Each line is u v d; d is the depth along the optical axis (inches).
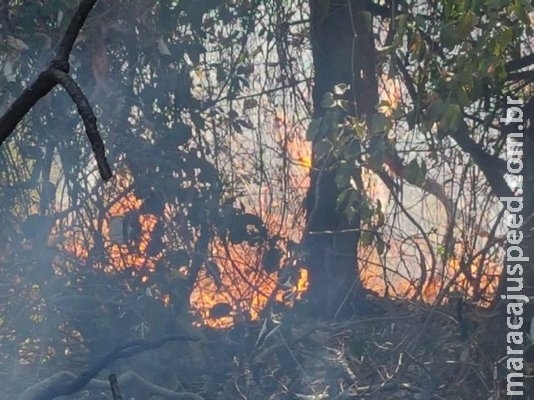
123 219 209.8
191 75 213.5
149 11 196.9
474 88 176.7
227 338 207.8
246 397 181.3
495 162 216.1
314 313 227.5
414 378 186.9
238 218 210.1
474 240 215.9
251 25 214.5
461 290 207.9
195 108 211.2
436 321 201.9
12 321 196.1
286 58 222.1
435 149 198.7
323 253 230.1
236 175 219.9
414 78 195.2
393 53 182.2
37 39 193.8
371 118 188.7
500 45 170.9
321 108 222.5
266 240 214.1
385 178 211.5
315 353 200.5
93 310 188.9
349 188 196.5
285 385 188.9
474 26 174.2
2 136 54.8
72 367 185.9
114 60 203.2
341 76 216.7
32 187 211.6
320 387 186.2
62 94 206.1
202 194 210.8
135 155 207.9
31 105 55.0
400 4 205.9
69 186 212.7
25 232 203.2
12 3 194.9
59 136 209.0
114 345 183.2
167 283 198.1
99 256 211.0
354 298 227.1
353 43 203.8
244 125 217.6
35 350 194.9
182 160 209.9
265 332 198.7
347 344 199.6
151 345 155.1
